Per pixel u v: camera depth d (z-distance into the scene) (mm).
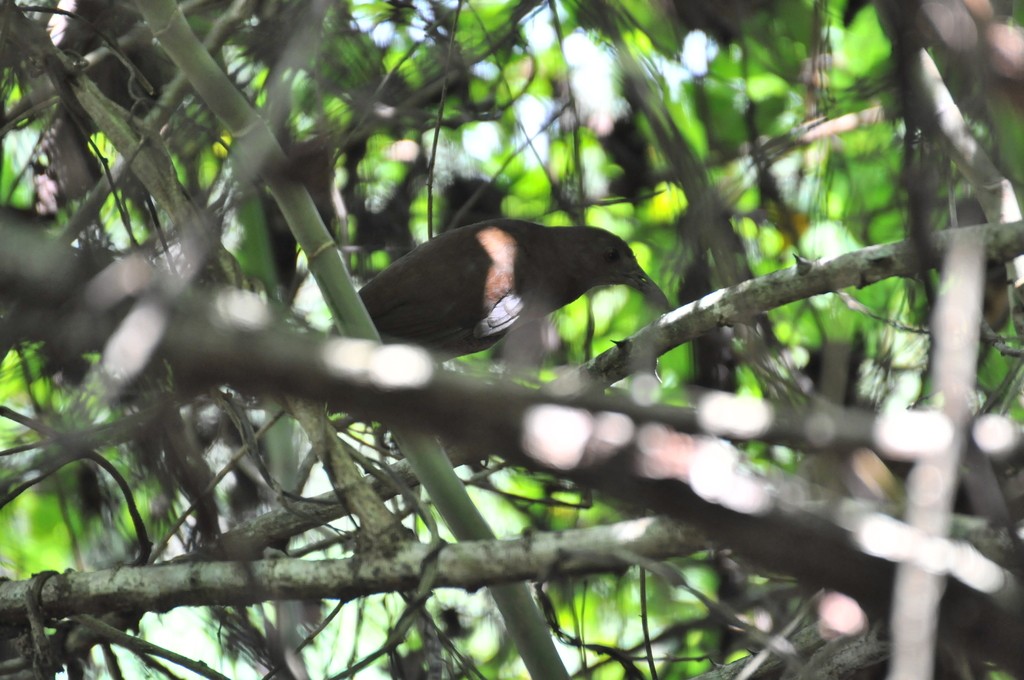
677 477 3121
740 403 3721
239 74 10859
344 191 12219
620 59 7238
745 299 7652
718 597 9320
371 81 10797
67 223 8820
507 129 13078
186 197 7461
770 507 3256
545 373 8281
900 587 3340
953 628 3684
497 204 13344
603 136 12602
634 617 10789
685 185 6898
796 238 10195
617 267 12172
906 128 5555
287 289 11500
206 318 2740
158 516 9656
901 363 9711
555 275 12156
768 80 10875
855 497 4707
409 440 6836
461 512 6832
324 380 2637
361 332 7387
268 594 6324
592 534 5637
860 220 10461
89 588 6973
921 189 5520
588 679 8359
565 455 2926
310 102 10148
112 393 3521
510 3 12086
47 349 3107
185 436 6680
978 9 6297
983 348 8891
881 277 7250
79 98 8086
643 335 8133
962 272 4699
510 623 6918
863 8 11766
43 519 11680
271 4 9891
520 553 5715
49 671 7055
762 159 9102
